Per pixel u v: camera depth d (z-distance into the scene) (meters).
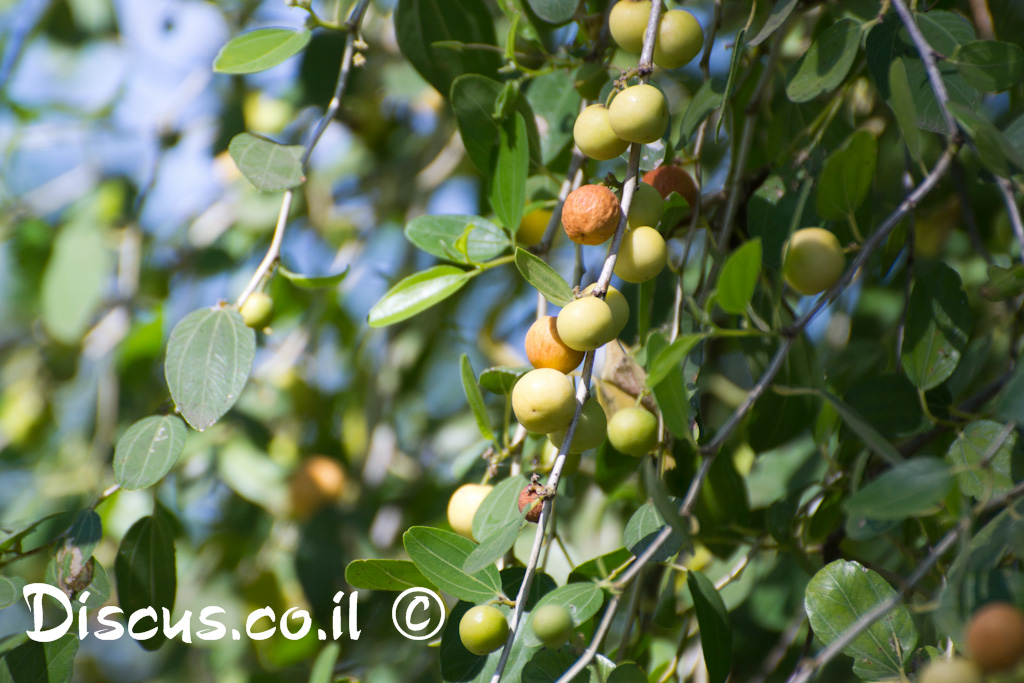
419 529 0.69
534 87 0.80
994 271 0.69
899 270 0.87
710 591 0.70
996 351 0.85
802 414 0.75
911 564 0.76
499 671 0.66
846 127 0.81
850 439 0.74
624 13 0.70
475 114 0.75
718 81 0.74
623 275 0.68
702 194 0.80
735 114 0.81
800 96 0.72
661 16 0.70
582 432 0.67
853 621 0.69
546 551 0.74
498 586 0.69
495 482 0.79
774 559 0.87
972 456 0.70
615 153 0.69
